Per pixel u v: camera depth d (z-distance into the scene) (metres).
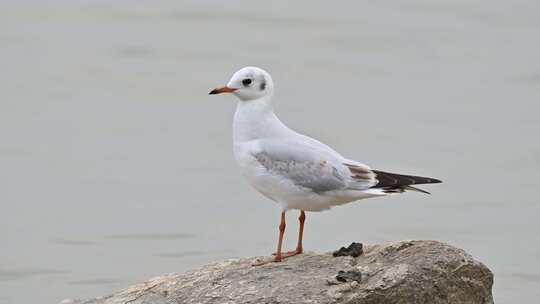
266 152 10.77
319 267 10.20
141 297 10.17
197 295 9.86
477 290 9.95
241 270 10.35
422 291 9.60
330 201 10.73
